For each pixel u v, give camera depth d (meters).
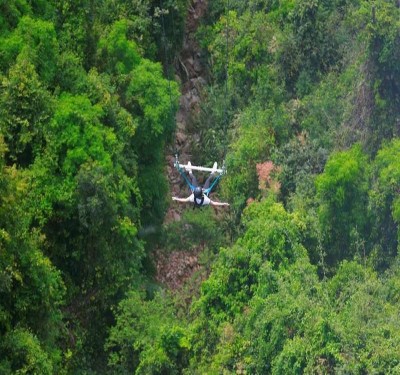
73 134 149.75
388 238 159.50
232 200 177.00
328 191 160.88
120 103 165.88
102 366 157.62
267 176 171.25
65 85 157.00
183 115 188.25
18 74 148.25
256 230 157.62
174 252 175.38
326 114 173.25
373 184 160.12
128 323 155.12
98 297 157.25
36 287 140.12
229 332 149.75
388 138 164.62
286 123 177.12
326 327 140.62
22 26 154.88
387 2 164.38
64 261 155.50
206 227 176.62
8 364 133.12
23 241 137.62
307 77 179.50
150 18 177.88
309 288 150.25
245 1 191.38
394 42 161.62
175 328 152.38
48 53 155.62
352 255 161.12
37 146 149.50
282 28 185.62
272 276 151.75
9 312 138.50
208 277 170.75
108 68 167.12
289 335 144.62
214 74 189.50
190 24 193.00
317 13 179.88
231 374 146.62
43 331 143.62
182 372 151.38
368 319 144.12
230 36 187.88
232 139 181.50
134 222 160.12
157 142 169.12
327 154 169.62
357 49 173.62
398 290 150.50
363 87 167.00
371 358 138.00
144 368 152.00
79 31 164.00
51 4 163.38
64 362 150.62
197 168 150.12
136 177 164.50
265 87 182.12
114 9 173.75
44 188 148.62
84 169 148.75
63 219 152.25
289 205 167.00
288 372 141.25
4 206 132.62
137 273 162.50
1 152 132.50
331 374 139.12
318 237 161.00
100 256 155.38
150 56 179.25
